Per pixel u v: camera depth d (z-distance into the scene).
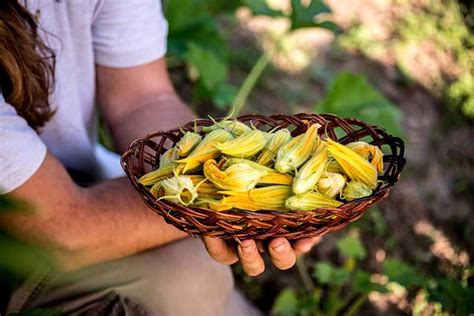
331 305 1.82
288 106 2.45
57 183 1.12
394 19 3.07
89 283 1.19
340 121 1.08
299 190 0.92
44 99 1.15
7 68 1.08
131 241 1.16
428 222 2.26
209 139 0.97
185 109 1.36
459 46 3.07
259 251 1.02
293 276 1.92
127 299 1.19
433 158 2.49
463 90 2.84
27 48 1.09
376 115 1.79
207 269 1.24
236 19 2.72
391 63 2.83
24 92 1.11
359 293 1.93
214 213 0.89
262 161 0.97
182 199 0.93
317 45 2.77
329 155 0.99
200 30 2.08
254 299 1.86
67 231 1.12
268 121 1.09
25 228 1.09
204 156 0.96
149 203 0.95
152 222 1.17
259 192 0.93
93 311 1.20
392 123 1.78
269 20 2.80
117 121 1.35
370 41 2.89
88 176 1.37
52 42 1.21
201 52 1.99
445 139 2.59
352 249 1.75
